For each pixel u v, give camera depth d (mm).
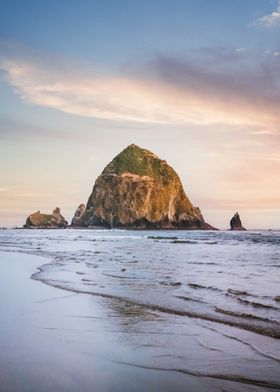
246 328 8734
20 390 5414
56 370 6203
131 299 12086
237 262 24484
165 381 5875
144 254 32094
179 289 13883
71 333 8367
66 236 96562
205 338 8031
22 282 15734
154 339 7973
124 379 5918
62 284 15125
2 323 9195
